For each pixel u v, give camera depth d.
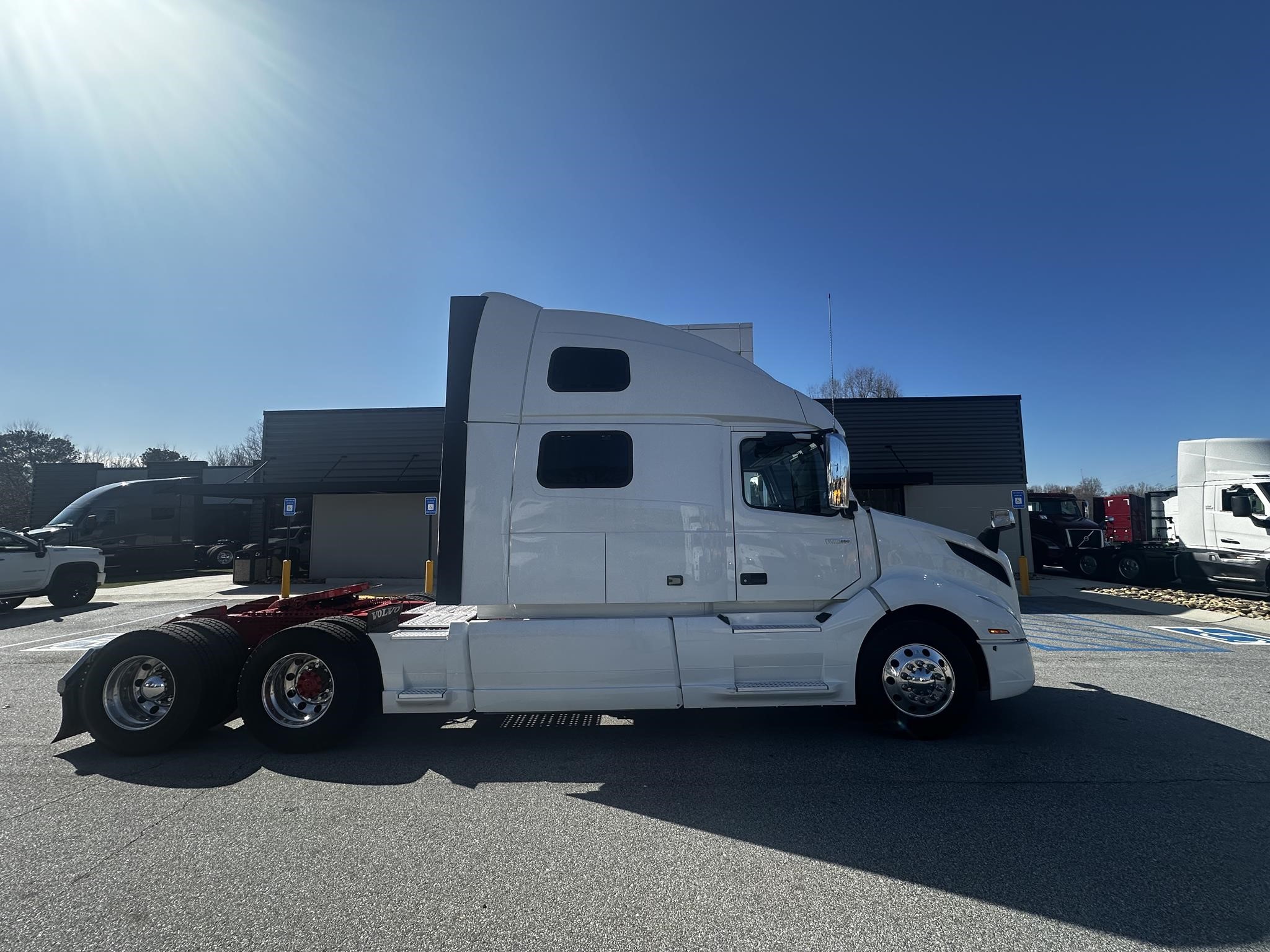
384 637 5.25
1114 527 25.30
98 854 3.52
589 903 3.02
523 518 5.33
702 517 5.41
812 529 5.50
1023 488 20.48
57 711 6.41
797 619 5.38
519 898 3.07
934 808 4.02
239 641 5.56
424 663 5.21
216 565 26.16
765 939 2.75
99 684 5.09
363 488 19.41
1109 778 4.46
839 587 5.47
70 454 52.75
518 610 5.46
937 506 20.59
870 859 3.41
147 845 3.62
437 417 20.78
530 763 4.89
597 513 5.36
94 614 13.82
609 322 5.68
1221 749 5.06
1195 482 15.82
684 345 5.67
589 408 5.45
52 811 4.09
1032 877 3.22
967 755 4.95
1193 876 3.21
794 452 5.60
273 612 5.90
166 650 5.09
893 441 20.70
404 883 3.20
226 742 5.45
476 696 5.17
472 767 4.82
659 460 5.44
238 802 4.21
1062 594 16.41
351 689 5.12
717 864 3.38
